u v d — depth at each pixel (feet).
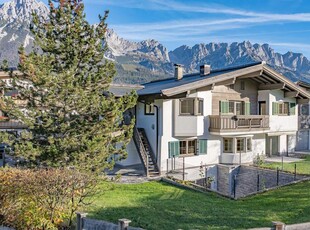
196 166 66.54
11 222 28.94
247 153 72.84
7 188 28.91
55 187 28.37
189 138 66.08
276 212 35.14
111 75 42.86
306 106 96.32
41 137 40.16
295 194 41.93
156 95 61.11
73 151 38.58
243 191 64.90
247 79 77.36
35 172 29.78
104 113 40.50
